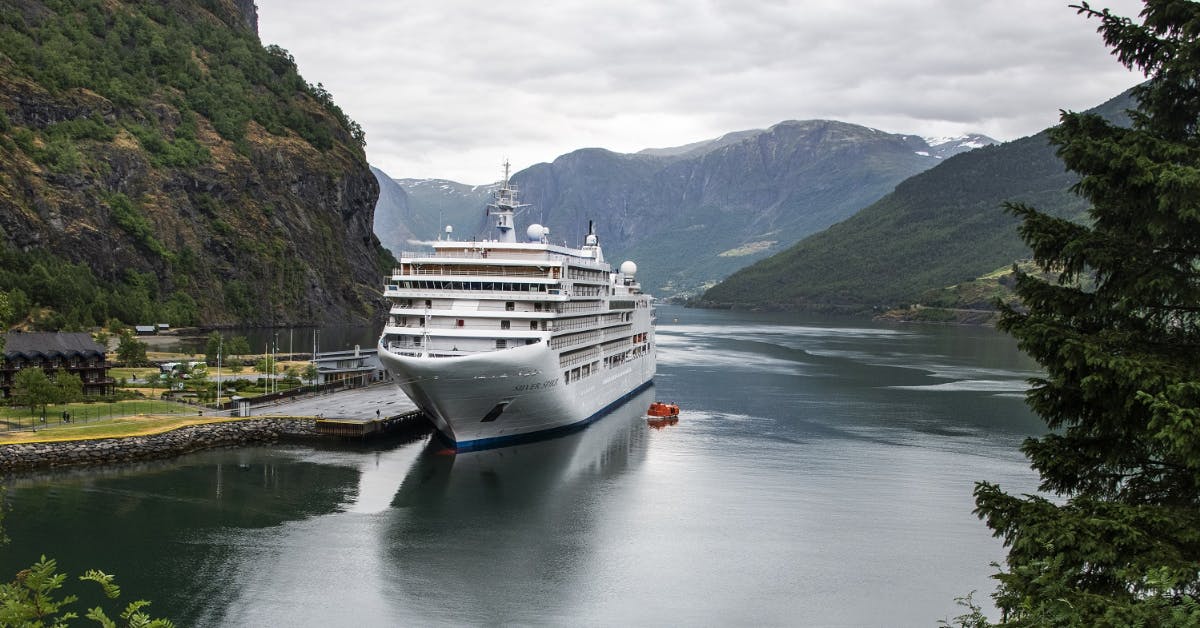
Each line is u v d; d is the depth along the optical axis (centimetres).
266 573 6675
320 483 9088
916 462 10488
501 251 11019
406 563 6938
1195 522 3045
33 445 9400
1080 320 3428
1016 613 3145
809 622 6019
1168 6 3234
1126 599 2862
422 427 12031
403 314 10469
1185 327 3356
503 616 6044
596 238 15750
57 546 7106
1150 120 3472
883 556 7225
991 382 18400
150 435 10138
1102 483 3397
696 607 6234
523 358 9812
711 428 12512
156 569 6694
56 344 12738
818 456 10769
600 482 9356
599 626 5919
